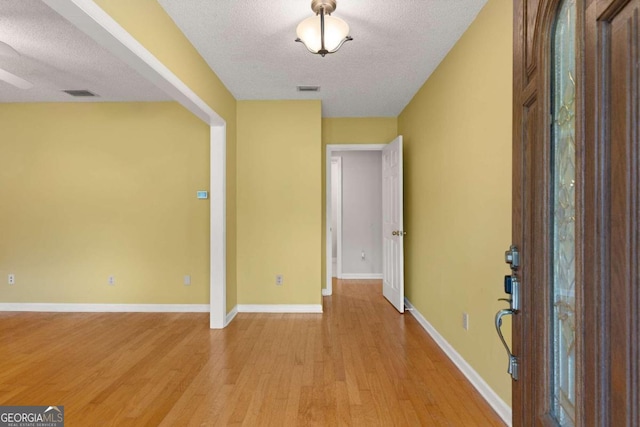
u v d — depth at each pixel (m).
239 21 2.34
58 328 3.44
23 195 4.04
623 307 0.55
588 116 0.63
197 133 4.00
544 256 0.84
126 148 4.02
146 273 4.03
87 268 4.04
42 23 2.37
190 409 2.02
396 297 4.08
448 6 2.17
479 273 2.24
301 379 2.38
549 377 0.84
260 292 3.97
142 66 2.04
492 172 2.07
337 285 5.40
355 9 2.21
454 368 2.55
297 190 3.94
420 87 3.57
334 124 4.74
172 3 2.14
